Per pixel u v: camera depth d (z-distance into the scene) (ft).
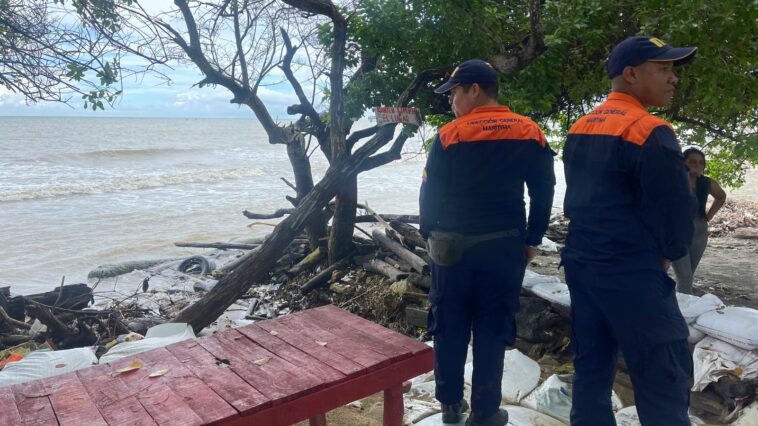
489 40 21.24
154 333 12.75
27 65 16.74
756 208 49.32
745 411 11.96
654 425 8.27
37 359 11.34
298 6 20.02
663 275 8.35
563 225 36.27
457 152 9.89
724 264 29.58
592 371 9.09
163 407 7.89
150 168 110.01
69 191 72.43
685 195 7.94
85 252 41.55
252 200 67.31
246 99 24.45
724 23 18.66
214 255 38.93
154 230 49.11
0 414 7.82
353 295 25.02
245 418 7.80
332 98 21.97
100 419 7.63
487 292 10.17
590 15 20.51
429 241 10.37
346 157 21.54
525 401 13.15
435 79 22.02
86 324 21.74
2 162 116.16
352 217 27.66
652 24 19.03
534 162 10.04
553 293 16.24
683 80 20.61
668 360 8.23
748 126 24.56
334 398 8.68
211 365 9.22
